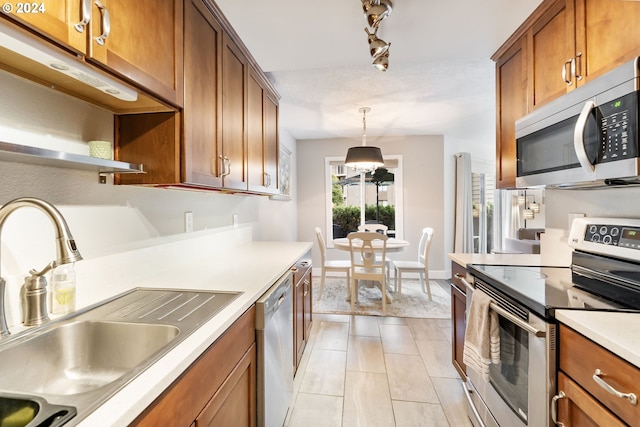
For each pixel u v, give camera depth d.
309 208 5.43
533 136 1.53
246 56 1.96
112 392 0.62
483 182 5.85
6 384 0.80
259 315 1.36
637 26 1.10
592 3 1.29
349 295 3.96
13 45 0.70
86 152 1.16
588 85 1.17
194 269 1.79
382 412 1.83
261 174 2.29
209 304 1.17
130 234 1.42
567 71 1.41
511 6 1.54
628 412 0.78
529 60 1.70
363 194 5.33
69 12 0.75
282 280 1.71
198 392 0.86
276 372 1.55
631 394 0.76
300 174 5.44
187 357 0.77
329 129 4.66
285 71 2.66
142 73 1.01
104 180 1.25
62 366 0.94
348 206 5.48
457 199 5.19
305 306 2.54
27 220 0.97
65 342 0.95
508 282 1.43
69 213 1.10
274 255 2.28
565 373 1.02
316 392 2.03
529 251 4.53
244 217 3.00
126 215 1.39
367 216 5.42
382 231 4.94
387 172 5.36
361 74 2.74
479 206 5.75
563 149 1.31
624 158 1.01
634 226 1.16
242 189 1.91
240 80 1.88
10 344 0.81
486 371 1.39
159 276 1.61
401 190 5.18
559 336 1.05
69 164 1.04
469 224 5.12
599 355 0.87
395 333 2.95
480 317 1.47
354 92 3.15
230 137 1.73
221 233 2.46
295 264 2.17
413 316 3.38
